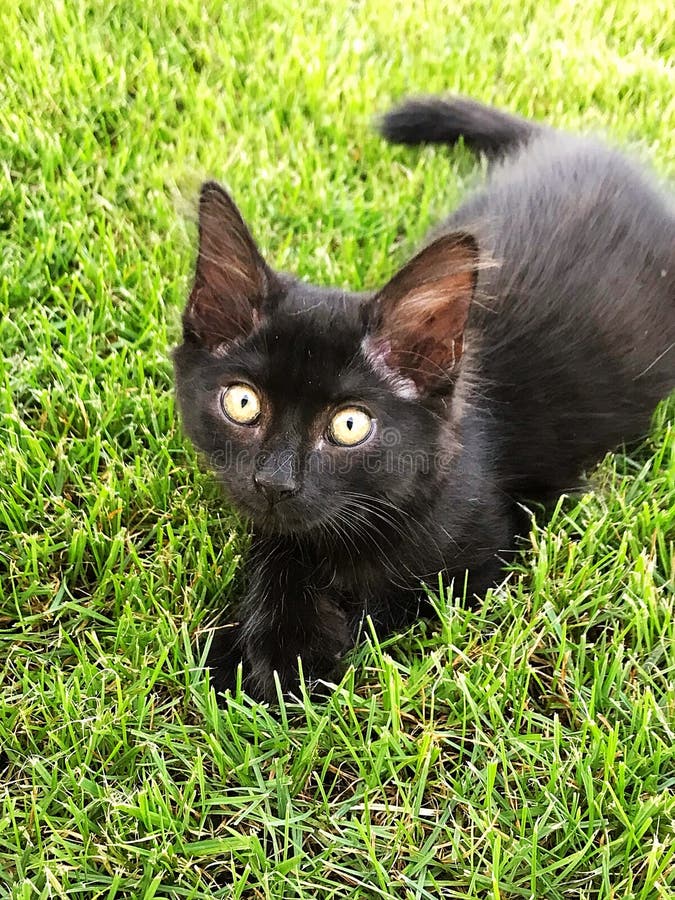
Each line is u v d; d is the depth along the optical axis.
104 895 0.23
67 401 0.34
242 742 0.25
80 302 0.39
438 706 0.27
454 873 0.23
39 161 0.43
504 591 0.29
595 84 0.53
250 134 0.47
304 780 0.25
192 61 0.52
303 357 0.25
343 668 0.28
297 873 0.23
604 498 0.33
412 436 0.26
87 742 0.25
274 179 0.44
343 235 0.43
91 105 0.47
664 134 0.49
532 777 0.25
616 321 0.34
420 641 0.28
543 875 0.23
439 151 0.48
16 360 0.36
